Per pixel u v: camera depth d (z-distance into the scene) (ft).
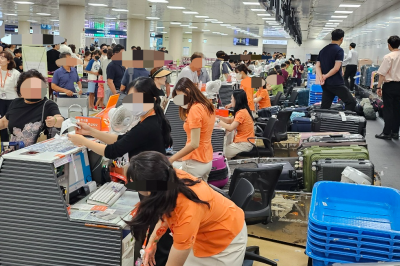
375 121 36.42
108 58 33.30
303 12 59.62
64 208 8.14
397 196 9.72
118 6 62.49
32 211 8.25
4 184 8.30
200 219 6.13
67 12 61.26
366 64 54.34
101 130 10.00
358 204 10.32
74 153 9.18
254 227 12.75
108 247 8.05
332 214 9.82
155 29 127.65
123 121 9.05
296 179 14.14
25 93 11.25
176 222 5.95
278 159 15.94
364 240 8.17
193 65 20.42
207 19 80.84
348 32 102.94
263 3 25.88
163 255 8.79
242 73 25.57
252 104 24.79
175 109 15.93
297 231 12.26
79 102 21.02
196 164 11.91
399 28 42.04
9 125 11.84
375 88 39.75
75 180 9.37
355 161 13.17
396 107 27.50
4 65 20.45
